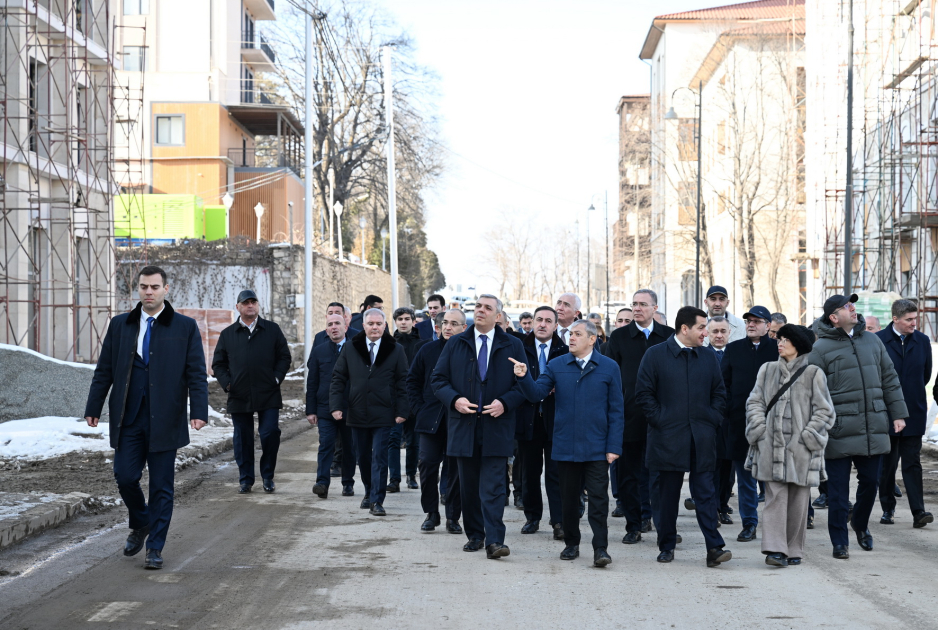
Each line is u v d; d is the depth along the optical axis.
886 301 24.84
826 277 34.56
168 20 49.56
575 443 8.35
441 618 6.51
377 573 7.83
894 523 10.37
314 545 8.90
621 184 71.69
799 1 66.00
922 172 26.80
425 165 58.84
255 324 12.13
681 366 8.46
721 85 50.53
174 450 8.01
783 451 8.25
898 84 28.25
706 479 8.34
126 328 8.02
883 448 8.93
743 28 50.44
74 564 7.96
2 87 22.22
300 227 52.91
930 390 19.16
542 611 6.71
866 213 31.56
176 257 34.72
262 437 12.10
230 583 7.43
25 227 22.81
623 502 9.59
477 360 8.68
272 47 57.53
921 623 6.43
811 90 38.31
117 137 47.53
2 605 6.73
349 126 57.78
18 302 22.22
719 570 8.08
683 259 54.00
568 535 8.48
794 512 8.36
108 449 13.81
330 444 11.84
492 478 8.55
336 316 11.96
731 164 52.72
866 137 31.83
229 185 46.88
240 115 49.88
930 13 26.66
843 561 8.47
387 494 12.40
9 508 9.38
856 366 9.01
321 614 6.59
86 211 25.31
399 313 13.66
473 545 8.81
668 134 55.59
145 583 7.39
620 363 10.13
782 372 8.45
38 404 15.94
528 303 62.06
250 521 10.04
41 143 23.48
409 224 76.25
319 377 11.96
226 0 50.34
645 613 6.66
